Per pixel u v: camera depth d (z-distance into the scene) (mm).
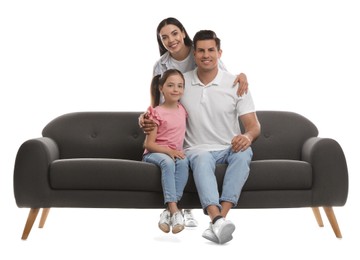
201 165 4195
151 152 4367
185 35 4719
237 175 4191
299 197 4336
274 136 5000
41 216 4895
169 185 4176
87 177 4227
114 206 4258
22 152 4289
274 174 4277
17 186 4285
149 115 4395
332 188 4367
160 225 4207
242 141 4262
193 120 4504
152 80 4766
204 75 4535
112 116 5023
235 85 4535
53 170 4250
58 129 4949
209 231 4047
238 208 4297
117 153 4961
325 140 4395
